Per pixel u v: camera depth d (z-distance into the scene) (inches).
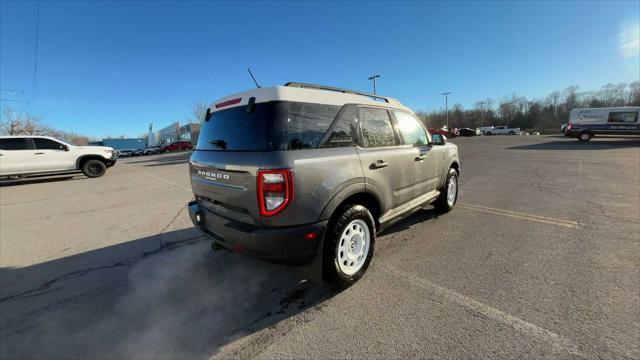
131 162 924.0
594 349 79.0
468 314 95.4
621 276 114.4
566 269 121.4
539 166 433.4
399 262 133.0
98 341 90.8
